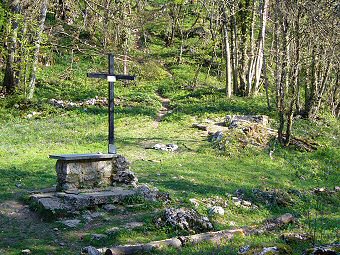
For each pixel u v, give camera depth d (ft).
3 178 45.37
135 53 146.61
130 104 98.78
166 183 46.14
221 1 107.96
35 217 34.94
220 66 144.97
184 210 34.71
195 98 106.63
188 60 157.17
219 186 46.83
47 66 127.34
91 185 39.73
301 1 64.44
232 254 26.09
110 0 119.85
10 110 85.71
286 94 73.20
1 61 111.34
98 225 33.53
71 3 145.69
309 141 70.18
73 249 29.19
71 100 99.45
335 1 63.21
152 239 31.07
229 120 79.36
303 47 72.74
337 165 62.64
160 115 92.07
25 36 98.07
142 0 142.72
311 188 51.65
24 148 60.44
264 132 70.38
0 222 33.58
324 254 20.54
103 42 128.98
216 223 35.70
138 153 61.46
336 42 64.80
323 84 84.89
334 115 97.04
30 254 28.02
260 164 59.82
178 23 177.37
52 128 75.66
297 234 30.25
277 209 42.78
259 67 107.86
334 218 40.32
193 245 29.25
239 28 119.34
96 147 63.57
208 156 61.87
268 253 22.85
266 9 98.53
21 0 94.32
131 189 40.06
